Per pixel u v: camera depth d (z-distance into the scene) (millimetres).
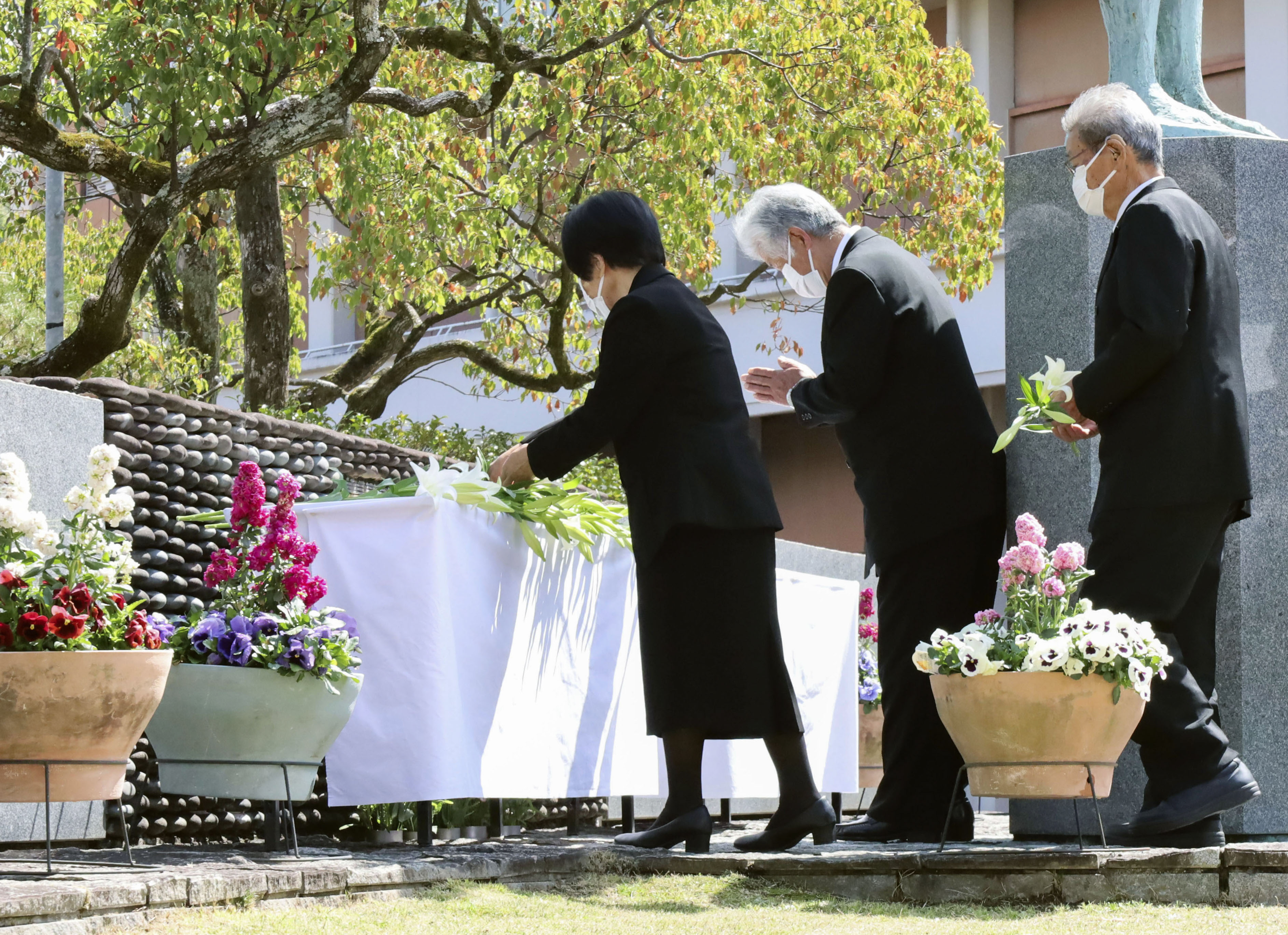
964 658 4562
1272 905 4145
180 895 3352
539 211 17344
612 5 15352
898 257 5762
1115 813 5719
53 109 12727
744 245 6004
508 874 4359
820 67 16406
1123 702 4492
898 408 5676
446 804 6555
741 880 4523
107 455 3982
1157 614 4816
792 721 5043
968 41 21906
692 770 5059
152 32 11453
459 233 17062
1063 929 3621
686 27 15727
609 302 5293
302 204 20297
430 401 25859
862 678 8883
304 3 12234
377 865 3973
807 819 5105
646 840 4980
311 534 4941
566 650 5523
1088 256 6043
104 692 3697
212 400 18562
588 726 5625
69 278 21453
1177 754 4805
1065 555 4680
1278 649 5750
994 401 20422
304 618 4477
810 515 22109
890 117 16484
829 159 16438
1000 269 20250
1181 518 4801
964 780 5613
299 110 12164
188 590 5750
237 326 21766
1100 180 5219
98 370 17531
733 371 5137
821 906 4141
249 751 4344
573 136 16969
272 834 4477
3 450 5012
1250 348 5832
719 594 4930
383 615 4840
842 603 7512
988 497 5707
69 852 4664
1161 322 4719
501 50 14852
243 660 4301
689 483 4898
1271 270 5895
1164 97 6238
